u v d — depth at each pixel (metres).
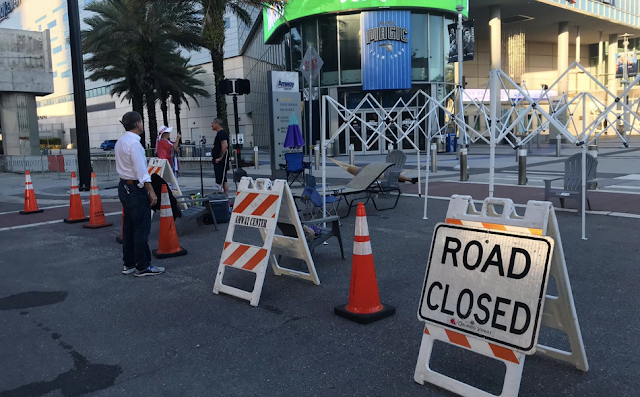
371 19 27.89
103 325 4.57
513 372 2.87
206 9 21.42
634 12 46.31
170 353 3.94
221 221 9.20
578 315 4.39
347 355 3.78
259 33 47.91
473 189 12.25
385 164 9.76
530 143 26.67
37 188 16.78
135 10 25.42
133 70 30.45
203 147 27.70
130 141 5.72
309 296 5.13
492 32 37.09
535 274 2.85
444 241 3.33
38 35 27.69
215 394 3.29
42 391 3.40
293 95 14.11
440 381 3.21
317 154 19.38
